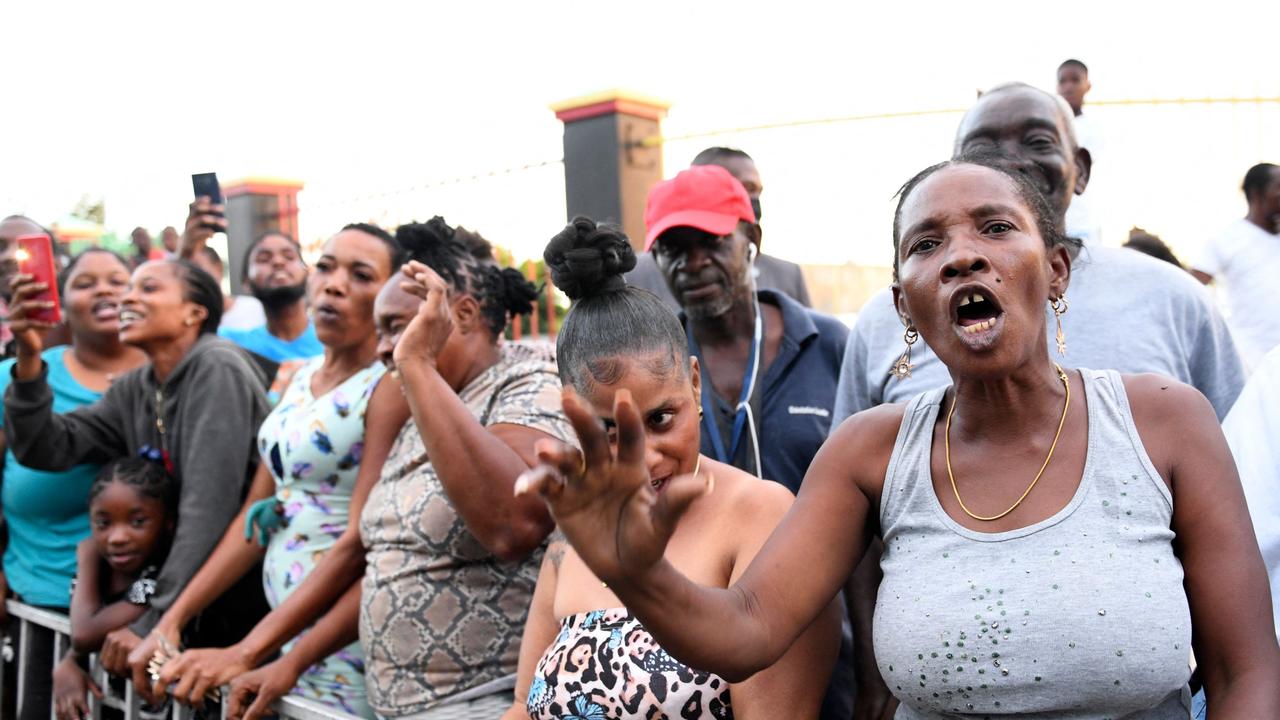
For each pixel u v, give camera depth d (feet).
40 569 13.02
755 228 10.96
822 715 9.34
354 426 9.89
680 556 6.42
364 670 9.95
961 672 4.89
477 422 8.18
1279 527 6.28
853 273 22.22
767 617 5.08
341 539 9.57
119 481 11.48
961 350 4.96
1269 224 18.47
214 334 12.21
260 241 17.56
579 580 6.72
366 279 10.32
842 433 5.66
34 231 17.70
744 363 10.73
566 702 6.28
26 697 12.78
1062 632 4.72
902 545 5.29
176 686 9.31
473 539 8.51
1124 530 4.84
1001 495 5.07
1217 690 4.79
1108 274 8.12
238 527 10.72
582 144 21.95
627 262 6.51
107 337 14.08
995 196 5.05
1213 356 8.18
